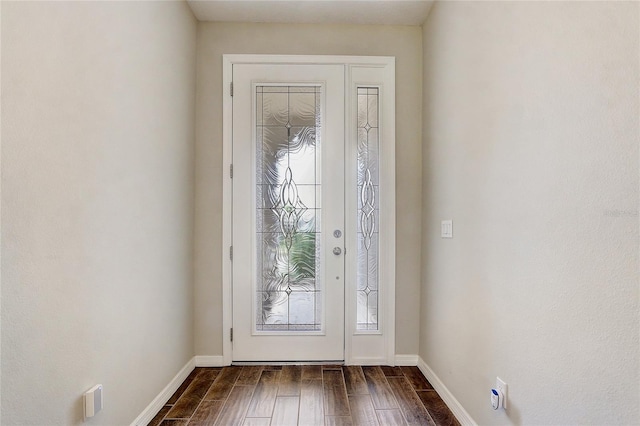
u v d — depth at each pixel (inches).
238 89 100.7
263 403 79.1
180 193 88.4
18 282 40.7
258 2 91.4
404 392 84.7
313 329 101.5
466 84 71.1
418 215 101.0
